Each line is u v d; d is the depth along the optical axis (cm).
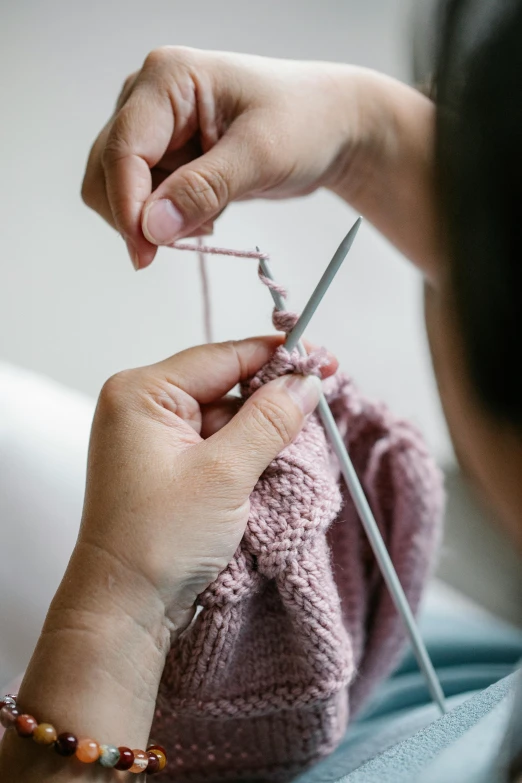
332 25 109
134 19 115
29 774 45
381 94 71
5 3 117
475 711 44
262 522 51
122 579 46
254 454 48
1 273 134
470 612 88
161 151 59
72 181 127
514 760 34
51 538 86
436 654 81
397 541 71
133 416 51
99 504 48
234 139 59
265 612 56
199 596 50
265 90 62
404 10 99
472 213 27
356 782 40
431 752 41
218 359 54
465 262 28
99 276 133
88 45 118
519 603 39
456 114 28
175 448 50
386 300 121
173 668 53
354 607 68
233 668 55
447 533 84
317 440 56
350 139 70
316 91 66
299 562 51
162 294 131
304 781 61
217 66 61
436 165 30
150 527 46
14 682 70
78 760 45
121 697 46
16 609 82
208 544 47
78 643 45
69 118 123
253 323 129
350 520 68
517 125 26
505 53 26
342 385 63
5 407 98
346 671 54
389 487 72
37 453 92
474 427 32
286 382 52
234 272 126
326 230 120
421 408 120
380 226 79
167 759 61
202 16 113
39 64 120
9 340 139
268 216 121
